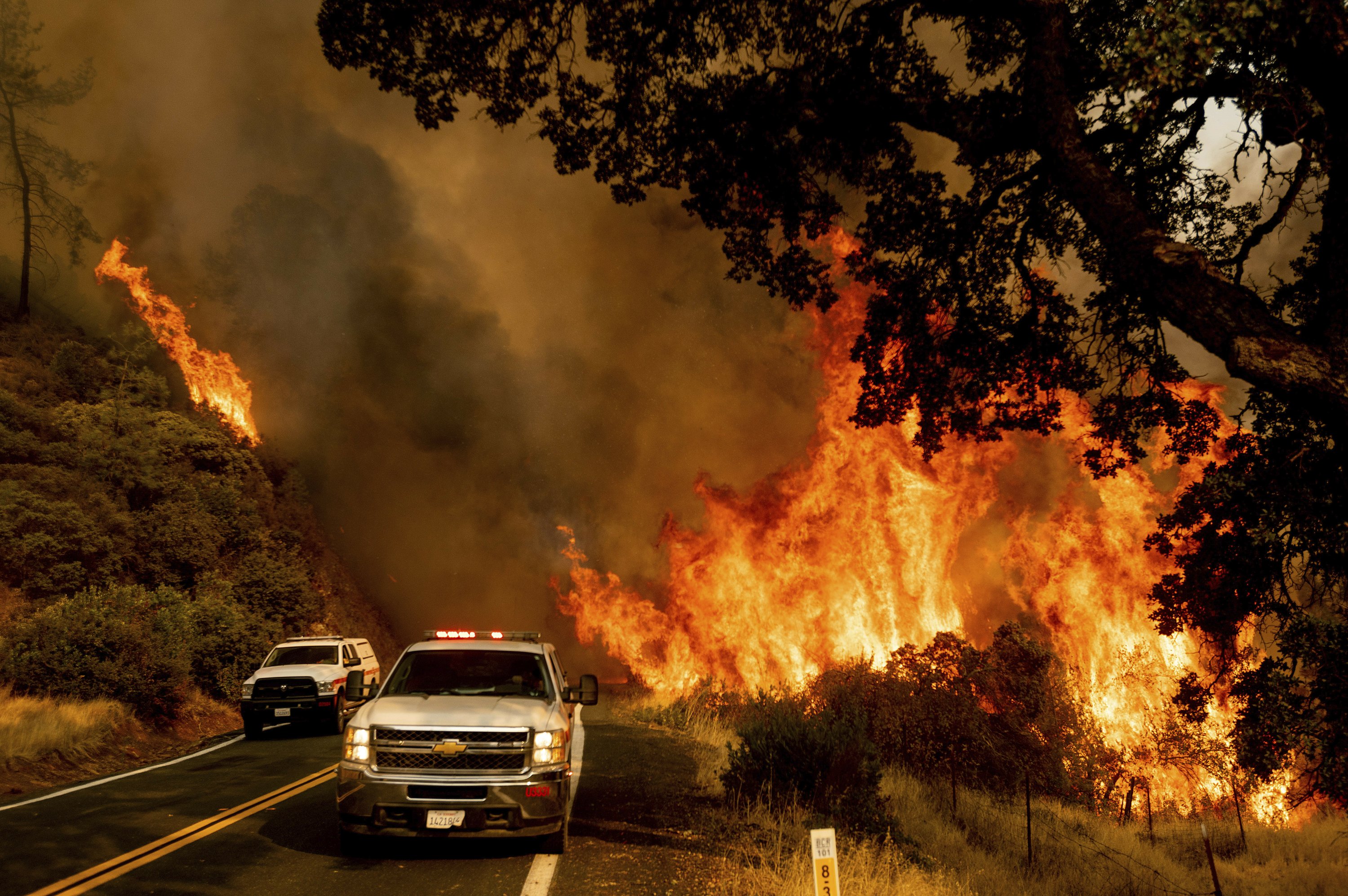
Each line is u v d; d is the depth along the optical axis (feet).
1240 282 25.02
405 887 19.75
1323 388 15.28
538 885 20.02
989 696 47.21
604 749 46.19
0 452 73.87
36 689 48.42
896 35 27.68
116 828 25.46
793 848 24.71
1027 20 21.33
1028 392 30.68
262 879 20.27
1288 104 19.72
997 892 26.73
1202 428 27.81
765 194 30.73
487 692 25.67
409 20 26.86
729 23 28.30
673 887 20.13
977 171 28.89
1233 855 40.57
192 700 59.77
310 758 42.68
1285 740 20.51
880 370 31.48
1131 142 25.67
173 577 75.61
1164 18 16.67
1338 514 19.43
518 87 28.63
